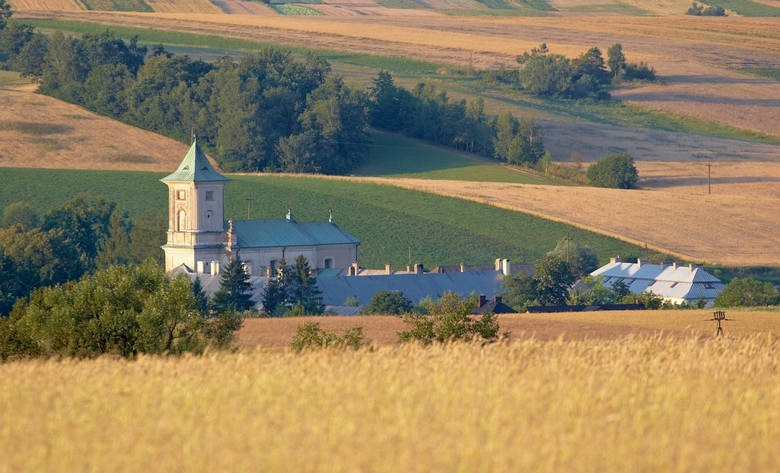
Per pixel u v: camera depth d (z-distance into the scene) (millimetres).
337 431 127312
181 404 144500
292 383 156250
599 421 131500
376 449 119875
